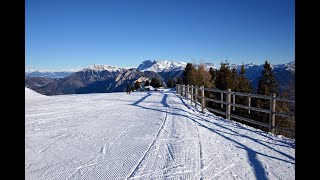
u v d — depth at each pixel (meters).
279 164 5.63
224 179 4.77
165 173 5.02
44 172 5.14
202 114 12.97
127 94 31.67
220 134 8.45
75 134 8.39
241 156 6.14
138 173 5.03
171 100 20.98
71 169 5.29
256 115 24.94
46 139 7.75
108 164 5.55
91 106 16.78
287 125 18.08
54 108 15.70
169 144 7.08
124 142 7.32
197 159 5.85
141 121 10.72
